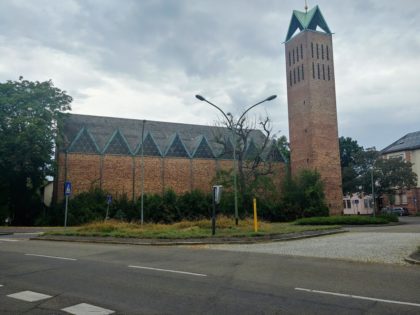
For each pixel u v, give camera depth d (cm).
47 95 4125
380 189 4741
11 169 3941
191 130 5784
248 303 635
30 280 841
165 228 2194
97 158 4666
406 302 635
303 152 5178
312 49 5231
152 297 679
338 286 757
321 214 4525
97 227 2136
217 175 4394
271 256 1206
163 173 5000
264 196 4609
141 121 5550
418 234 1998
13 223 4294
